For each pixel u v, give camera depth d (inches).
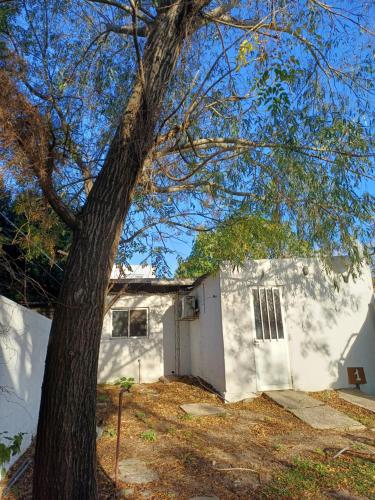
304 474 203.9
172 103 200.7
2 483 193.5
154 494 184.5
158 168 199.6
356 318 407.5
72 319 119.7
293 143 205.5
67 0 209.9
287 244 281.6
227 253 301.1
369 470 207.2
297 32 193.6
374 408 329.1
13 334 223.1
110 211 131.1
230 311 398.0
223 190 235.5
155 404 373.7
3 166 149.6
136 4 181.9
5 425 205.3
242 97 212.4
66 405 113.7
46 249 230.4
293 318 403.5
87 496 113.1
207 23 191.6
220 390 402.6
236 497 181.0
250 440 262.2
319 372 394.3
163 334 565.0
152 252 266.2
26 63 178.2
